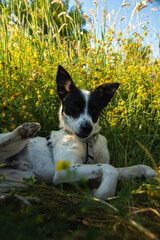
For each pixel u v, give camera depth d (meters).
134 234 0.39
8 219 0.26
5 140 0.64
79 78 1.00
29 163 0.71
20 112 0.83
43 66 1.07
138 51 1.13
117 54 1.05
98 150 0.72
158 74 0.93
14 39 1.29
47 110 0.89
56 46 1.31
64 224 0.30
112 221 0.44
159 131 0.84
